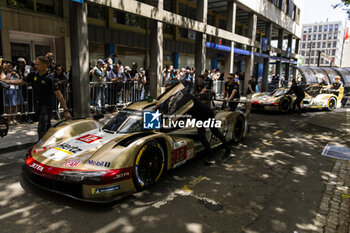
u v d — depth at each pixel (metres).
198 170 4.07
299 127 7.63
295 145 5.65
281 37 22.56
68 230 2.43
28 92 6.73
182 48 17.31
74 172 2.71
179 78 10.69
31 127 6.11
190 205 2.97
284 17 21.89
